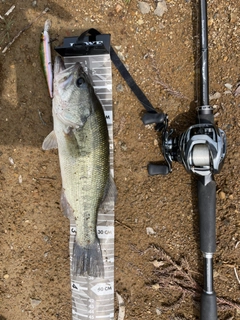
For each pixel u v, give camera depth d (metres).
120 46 0.54
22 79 0.54
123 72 0.53
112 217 0.54
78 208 0.47
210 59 0.53
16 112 0.55
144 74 0.54
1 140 0.55
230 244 0.54
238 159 0.53
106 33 0.54
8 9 0.54
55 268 0.56
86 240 0.48
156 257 0.55
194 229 0.54
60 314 0.56
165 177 0.55
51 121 0.54
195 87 0.53
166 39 0.53
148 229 0.55
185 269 0.54
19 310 0.57
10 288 0.57
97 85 0.53
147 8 0.53
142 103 0.53
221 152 0.46
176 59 0.53
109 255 0.54
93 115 0.45
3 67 0.54
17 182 0.56
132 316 0.56
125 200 0.55
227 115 0.53
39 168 0.56
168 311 0.55
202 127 0.47
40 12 0.54
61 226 0.56
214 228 0.50
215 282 0.54
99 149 0.46
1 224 0.56
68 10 0.54
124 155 0.55
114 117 0.54
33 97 0.54
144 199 0.55
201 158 0.46
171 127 0.54
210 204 0.49
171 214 0.55
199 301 0.54
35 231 0.56
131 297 0.56
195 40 0.53
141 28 0.53
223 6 0.52
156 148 0.54
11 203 0.56
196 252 0.54
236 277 0.53
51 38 0.54
